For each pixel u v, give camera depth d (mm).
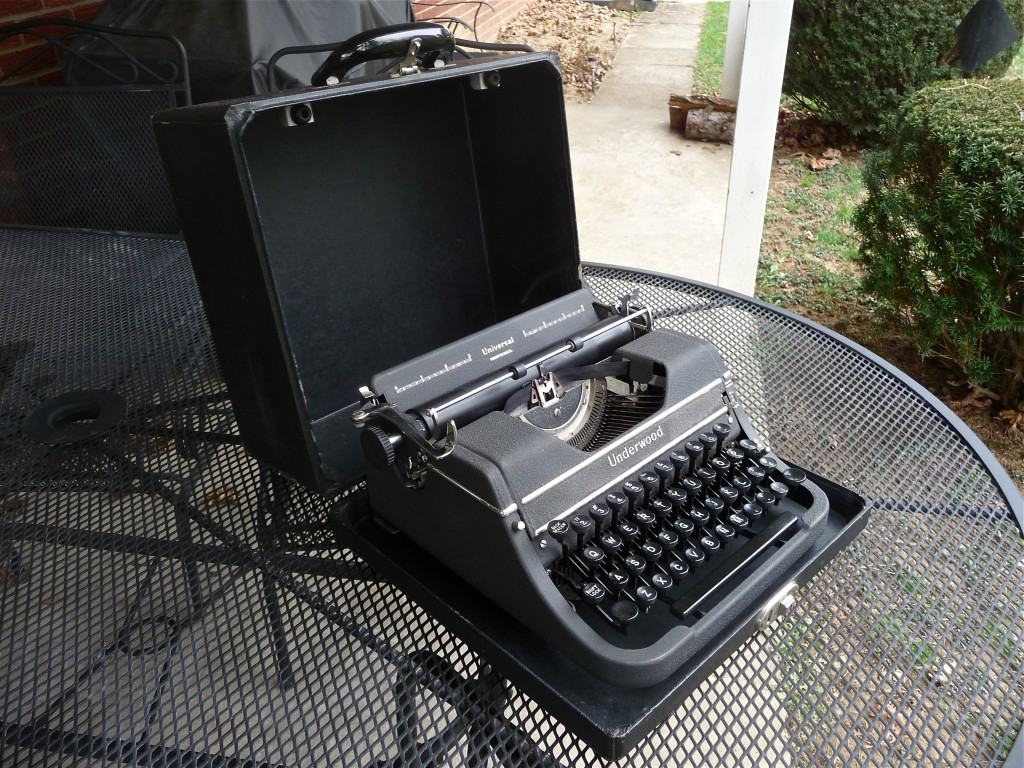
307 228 1450
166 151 1180
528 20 8977
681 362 1306
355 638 1235
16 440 1661
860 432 1722
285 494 1524
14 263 2350
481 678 1179
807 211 5328
